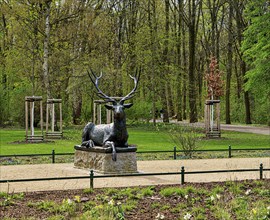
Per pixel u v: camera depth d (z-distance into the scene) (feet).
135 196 40.96
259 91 134.21
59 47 130.62
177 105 195.93
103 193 42.14
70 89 140.67
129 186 45.21
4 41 157.99
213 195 40.45
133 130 139.33
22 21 118.83
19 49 132.46
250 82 126.31
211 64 160.04
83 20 124.67
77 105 160.35
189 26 154.92
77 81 138.51
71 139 102.12
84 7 122.72
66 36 122.11
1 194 40.65
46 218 34.88
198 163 65.51
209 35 193.88
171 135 104.94
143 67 156.04
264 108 171.53
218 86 157.89
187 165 63.05
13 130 135.13
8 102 147.74
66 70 141.49
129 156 53.36
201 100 194.08
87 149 55.72
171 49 176.65
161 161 68.08
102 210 36.06
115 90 146.72
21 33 124.77
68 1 118.73
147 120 161.89
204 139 109.09
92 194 41.93
